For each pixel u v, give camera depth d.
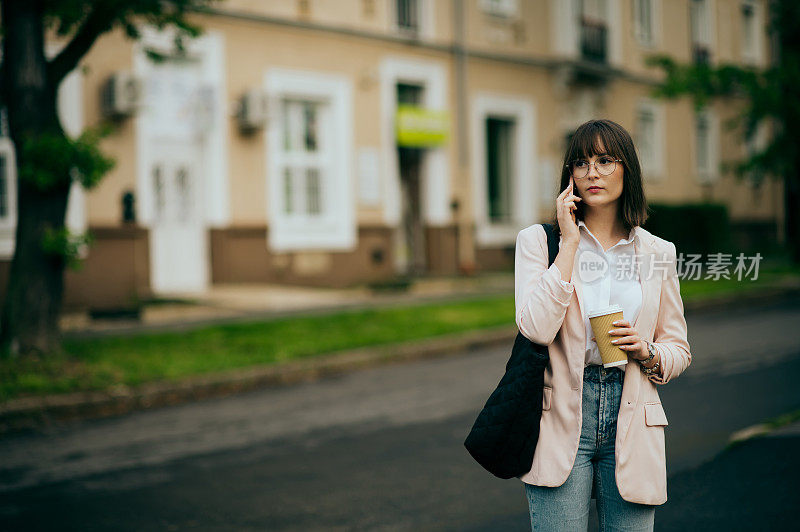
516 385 2.48
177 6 9.72
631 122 23.94
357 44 17.23
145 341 10.25
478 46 19.50
